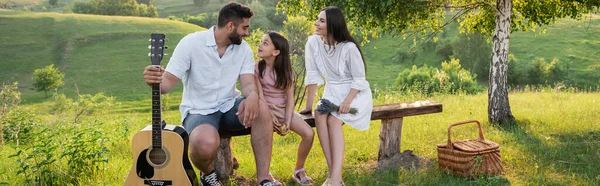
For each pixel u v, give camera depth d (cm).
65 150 577
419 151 687
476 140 566
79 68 6034
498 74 878
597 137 731
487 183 500
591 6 955
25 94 5388
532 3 971
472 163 524
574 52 5591
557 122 855
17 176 576
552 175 545
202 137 448
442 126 862
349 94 520
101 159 580
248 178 567
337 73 532
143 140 425
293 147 742
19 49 6431
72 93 5391
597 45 5684
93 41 6731
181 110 493
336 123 519
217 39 473
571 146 665
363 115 528
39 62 6172
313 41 541
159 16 12825
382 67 6100
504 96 881
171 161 425
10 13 7494
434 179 526
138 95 5331
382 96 1531
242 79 481
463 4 1053
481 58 5703
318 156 668
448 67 3434
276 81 510
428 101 657
